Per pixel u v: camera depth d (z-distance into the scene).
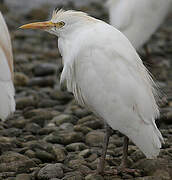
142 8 16.44
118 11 16.66
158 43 24.25
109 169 10.09
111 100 9.20
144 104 9.10
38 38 25.59
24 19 29.33
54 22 10.35
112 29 9.71
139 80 9.27
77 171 9.85
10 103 10.30
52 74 19.05
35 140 12.12
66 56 10.14
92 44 9.51
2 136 12.29
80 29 10.05
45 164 10.45
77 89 10.02
